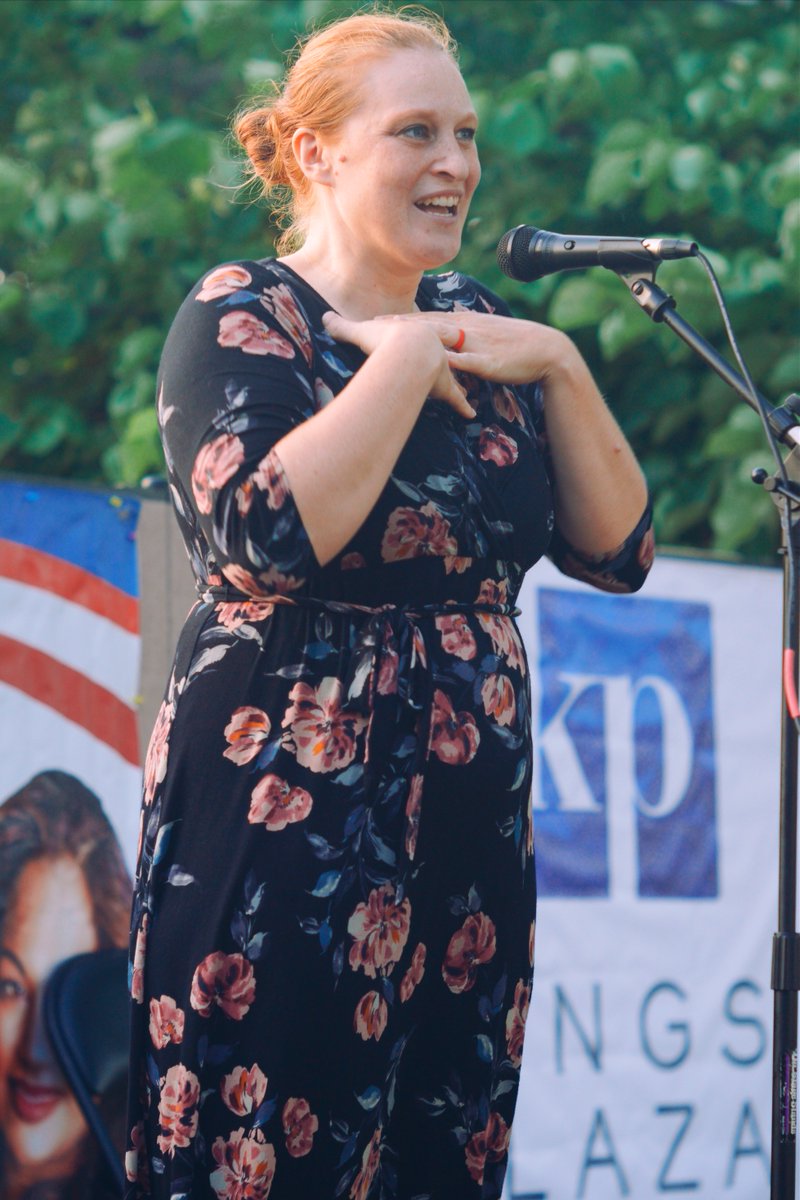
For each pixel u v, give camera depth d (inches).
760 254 594.9
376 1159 217.0
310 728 210.2
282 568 203.8
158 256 629.3
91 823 365.4
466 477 221.9
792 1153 244.2
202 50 629.3
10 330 649.6
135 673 375.9
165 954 212.1
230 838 209.2
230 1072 207.8
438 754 215.2
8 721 357.7
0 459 655.1
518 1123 420.2
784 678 239.1
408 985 217.6
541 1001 428.5
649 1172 438.6
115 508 377.1
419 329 215.3
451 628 219.5
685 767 460.8
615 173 582.9
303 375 218.2
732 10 667.4
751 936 466.9
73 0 658.2
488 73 652.7
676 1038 449.1
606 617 452.1
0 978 348.5
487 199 627.5
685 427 637.3
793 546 241.3
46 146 650.8
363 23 234.7
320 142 232.7
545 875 433.7
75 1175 350.3
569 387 235.1
